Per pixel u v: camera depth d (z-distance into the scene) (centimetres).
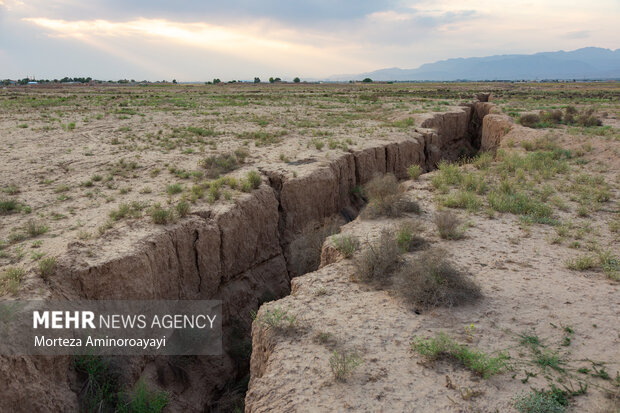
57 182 1473
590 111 2870
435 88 10481
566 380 533
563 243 1000
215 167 1606
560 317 679
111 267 863
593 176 1600
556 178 1585
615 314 683
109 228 1037
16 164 1677
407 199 1276
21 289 762
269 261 1404
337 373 558
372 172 1988
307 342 647
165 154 1895
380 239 980
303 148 2030
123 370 837
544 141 2156
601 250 947
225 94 6606
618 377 527
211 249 1142
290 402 524
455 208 1284
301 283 854
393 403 509
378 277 835
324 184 1591
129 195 1330
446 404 504
